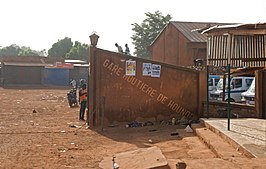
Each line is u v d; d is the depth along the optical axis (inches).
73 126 622.5
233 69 714.8
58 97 1332.4
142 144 458.6
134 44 2854.3
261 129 442.3
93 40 619.5
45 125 636.7
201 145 423.2
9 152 410.9
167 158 359.9
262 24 553.0
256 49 679.1
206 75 652.1
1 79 2265.0
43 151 418.0
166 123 629.0
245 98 732.0
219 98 899.4
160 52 1644.9
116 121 626.2
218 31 637.9
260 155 310.5
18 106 983.0
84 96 709.9
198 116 656.4
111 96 625.3
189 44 1417.3
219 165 281.4
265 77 547.2
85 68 2369.6
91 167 342.3
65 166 346.9
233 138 381.4
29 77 2274.9
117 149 431.2
